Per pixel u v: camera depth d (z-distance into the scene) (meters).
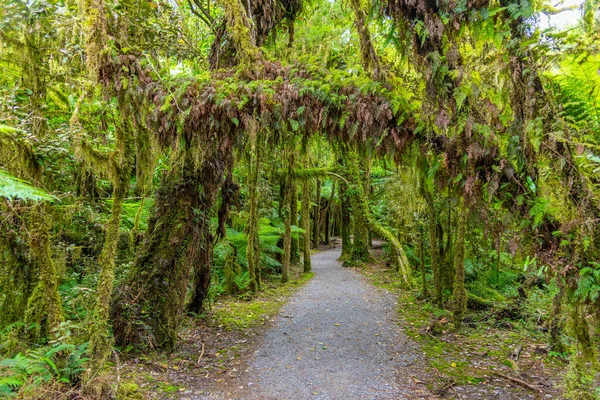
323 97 3.18
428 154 3.03
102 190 5.82
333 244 21.34
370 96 3.09
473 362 4.19
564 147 2.35
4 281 3.57
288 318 5.97
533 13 2.37
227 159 4.80
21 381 2.52
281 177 10.26
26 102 3.30
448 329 5.43
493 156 2.70
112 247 3.30
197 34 6.58
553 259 2.47
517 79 2.45
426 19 2.68
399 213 8.07
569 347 4.23
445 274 7.15
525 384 3.53
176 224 4.37
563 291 2.43
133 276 4.29
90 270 4.96
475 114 2.73
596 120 3.17
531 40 2.35
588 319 2.39
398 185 7.54
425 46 2.80
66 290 4.50
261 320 5.82
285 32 6.28
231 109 3.29
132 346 3.97
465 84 2.68
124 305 4.04
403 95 3.03
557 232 2.40
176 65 5.05
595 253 2.32
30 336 3.30
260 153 7.04
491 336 5.12
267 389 3.46
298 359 4.23
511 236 2.71
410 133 3.06
